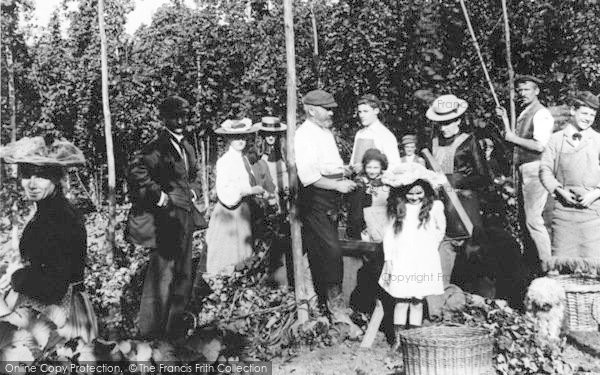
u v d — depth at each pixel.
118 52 18.75
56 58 20.14
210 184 18.20
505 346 5.41
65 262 4.55
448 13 10.73
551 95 11.07
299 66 14.46
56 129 19.52
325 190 6.29
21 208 14.45
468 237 6.74
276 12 16.16
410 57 10.89
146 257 9.88
